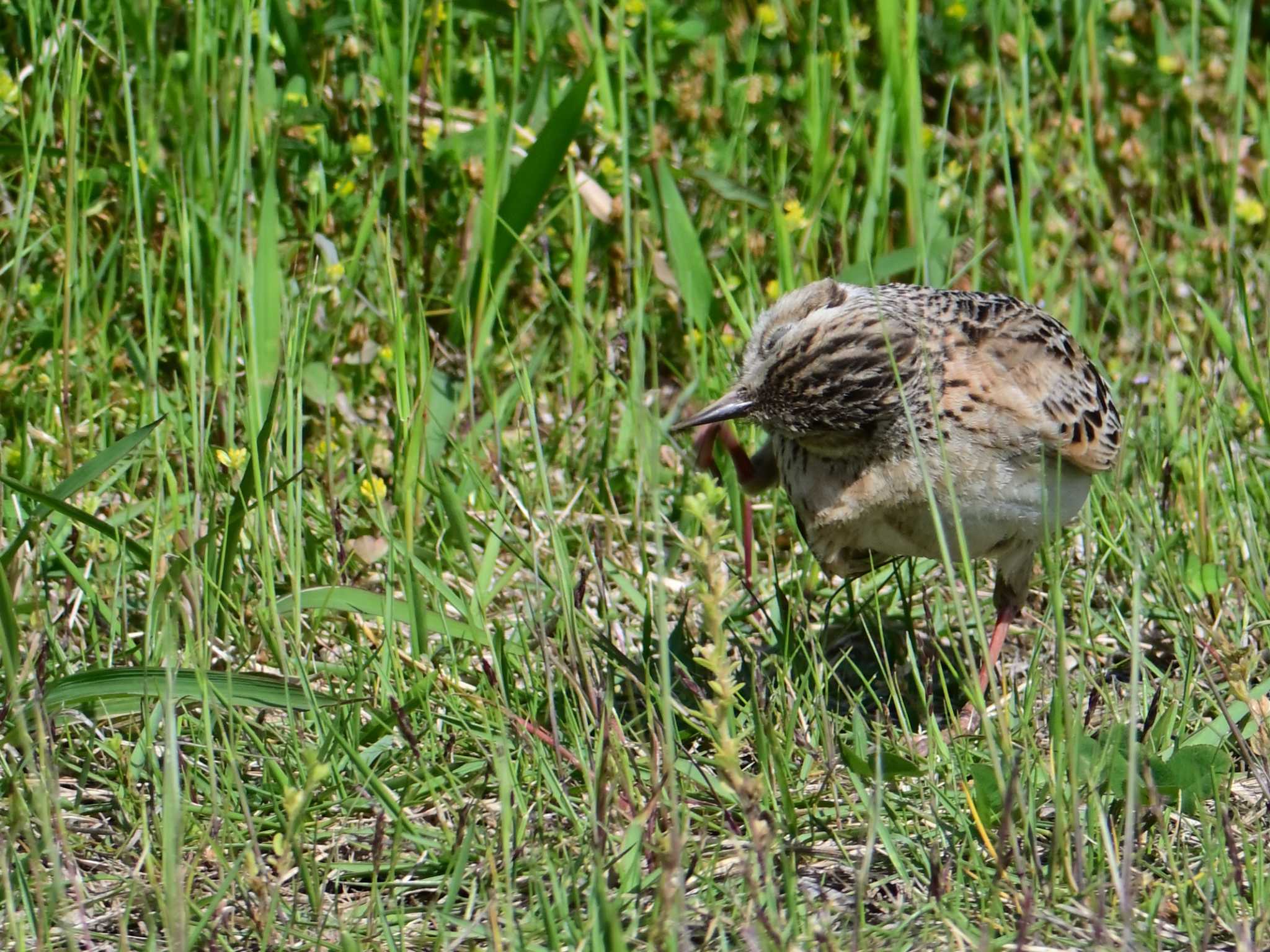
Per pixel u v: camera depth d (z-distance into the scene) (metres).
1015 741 8.91
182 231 11.15
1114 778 7.98
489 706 8.77
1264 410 10.83
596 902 6.83
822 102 13.93
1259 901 7.28
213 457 10.45
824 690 9.23
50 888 7.34
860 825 8.17
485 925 7.21
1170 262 14.23
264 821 8.06
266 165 11.91
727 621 10.48
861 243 13.05
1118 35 16.12
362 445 11.74
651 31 14.64
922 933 7.13
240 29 13.83
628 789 7.91
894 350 9.30
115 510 10.87
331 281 12.59
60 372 11.55
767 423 9.53
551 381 13.12
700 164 14.13
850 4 15.59
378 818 7.43
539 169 12.27
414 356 11.92
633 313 12.91
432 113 14.45
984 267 14.30
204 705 7.93
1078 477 10.04
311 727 8.94
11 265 11.55
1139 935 7.14
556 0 14.85
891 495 9.52
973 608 8.07
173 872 6.83
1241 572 10.88
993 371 9.51
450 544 10.87
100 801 8.50
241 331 11.50
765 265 13.73
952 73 15.30
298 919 7.44
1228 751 8.95
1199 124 15.48
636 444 12.00
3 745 8.05
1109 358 13.84
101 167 13.02
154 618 9.18
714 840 8.12
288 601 9.29
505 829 7.39
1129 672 10.35
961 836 8.05
